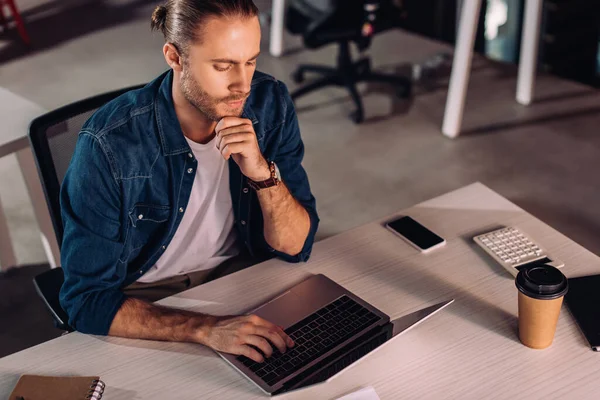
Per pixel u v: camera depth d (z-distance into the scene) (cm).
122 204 152
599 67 448
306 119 385
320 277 154
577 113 378
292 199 162
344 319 142
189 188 160
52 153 162
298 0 366
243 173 156
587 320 138
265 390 127
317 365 132
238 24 134
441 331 139
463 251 160
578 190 315
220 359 135
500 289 149
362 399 124
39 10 558
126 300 147
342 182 328
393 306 145
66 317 155
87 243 148
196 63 138
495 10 452
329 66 409
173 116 153
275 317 143
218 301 149
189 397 127
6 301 259
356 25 359
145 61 466
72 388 127
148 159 153
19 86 435
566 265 154
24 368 133
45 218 247
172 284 177
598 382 126
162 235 164
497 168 334
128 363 135
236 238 183
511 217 170
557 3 421
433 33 489
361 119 378
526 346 134
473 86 411
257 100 168
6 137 210
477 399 123
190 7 134
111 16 544
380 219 172
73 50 486
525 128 366
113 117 150
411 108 393
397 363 132
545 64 441
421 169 336
